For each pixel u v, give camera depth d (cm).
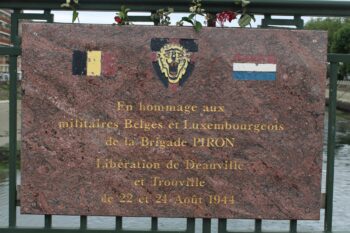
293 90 368
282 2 371
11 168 386
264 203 373
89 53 368
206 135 369
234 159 371
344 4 369
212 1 374
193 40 366
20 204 381
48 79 370
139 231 379
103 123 370
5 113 1582
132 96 368
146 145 370
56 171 374
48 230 383
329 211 384
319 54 366
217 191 372
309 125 369
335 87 376
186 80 367
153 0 373
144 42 367
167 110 368
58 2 377
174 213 374
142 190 373
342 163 1501
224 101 368
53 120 372
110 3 377
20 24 381
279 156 370
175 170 371
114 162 372
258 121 369
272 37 366
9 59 380
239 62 366
